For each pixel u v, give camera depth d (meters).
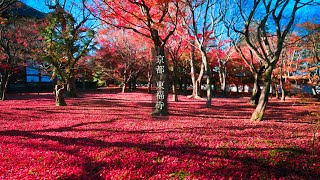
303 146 7.96
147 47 33.34
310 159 6.87
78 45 22.25
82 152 6.96
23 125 11.04
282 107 23.48
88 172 5.66
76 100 25.12
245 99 34.38
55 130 9.98
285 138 9.12
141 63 40.00
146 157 6.62
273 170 6.09
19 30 23.62
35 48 24.36
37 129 10.17
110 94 39.28
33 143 7.76
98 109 17.89
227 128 10.87
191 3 19.38
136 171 5.77
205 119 13.88
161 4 12.43
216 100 30.67
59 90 19.95
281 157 6.90
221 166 6.11
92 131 9.74
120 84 48.94
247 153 7.16
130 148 7.34
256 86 25.73
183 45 28.05
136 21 14.11
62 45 19.72
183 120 13.10
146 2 12.63
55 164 5.98
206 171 5.80
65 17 19.94
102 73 42.47
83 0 21.47
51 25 19.33
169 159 6.50
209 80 20.94
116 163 6.21
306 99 22.39
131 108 19.00
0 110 15.71
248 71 46.22
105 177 5.44
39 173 5.39
